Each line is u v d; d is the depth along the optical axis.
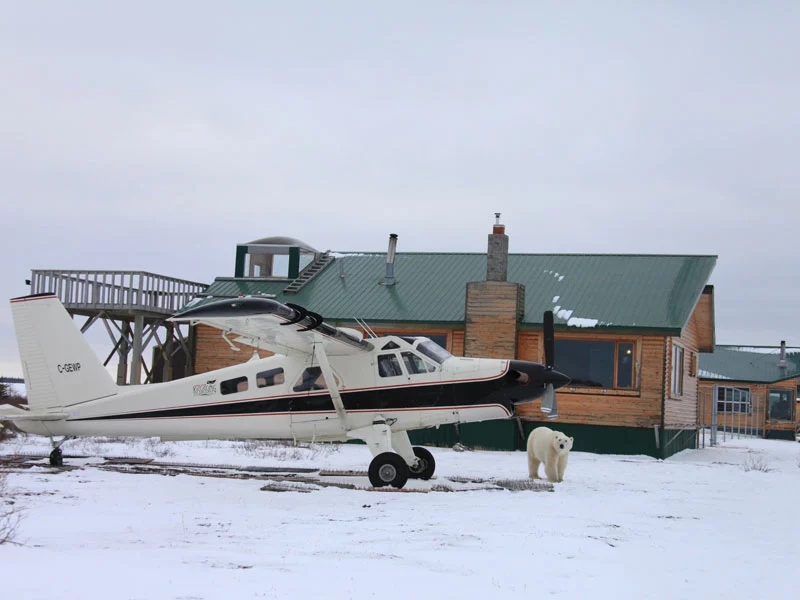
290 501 11.27
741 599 6.34
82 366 15.08
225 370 14.62
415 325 24.69
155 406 14.70
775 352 47.97
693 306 23.78
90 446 18.91
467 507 11.01
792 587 6.82
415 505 11.12
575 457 20.84
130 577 6.12
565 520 10.04
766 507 12.23
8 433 20.16
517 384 13.95
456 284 27.00
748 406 44.75
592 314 23.75
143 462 15.66
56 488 11.76
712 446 30.81
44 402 15.05
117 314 27.45
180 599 5.54
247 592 5.82
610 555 7.91
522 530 9.19
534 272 26.97
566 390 23.53
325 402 14.12
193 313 11.62
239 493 11.91
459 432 23.47
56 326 15.17
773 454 26.42
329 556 7.39
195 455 17.94
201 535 8.44
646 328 22.73
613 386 23.48
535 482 14.14
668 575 7.10
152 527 8.88
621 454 22.92
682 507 11.88
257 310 11.49
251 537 8.38
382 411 14.05
